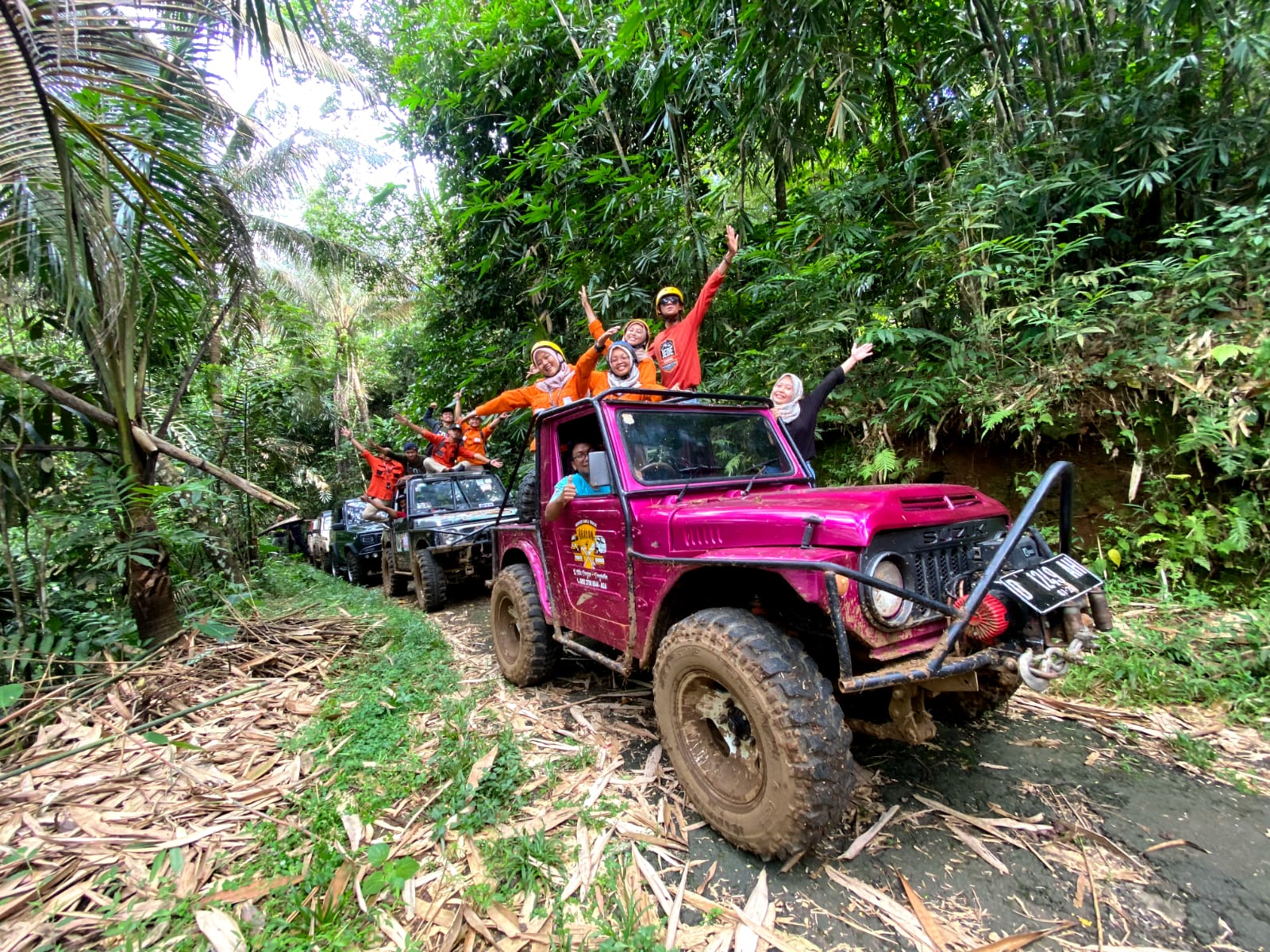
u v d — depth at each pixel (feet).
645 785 8.96
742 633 7.16
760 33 15.72
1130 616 12.44
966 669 6.80
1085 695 10.96
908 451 17.48
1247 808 7.72
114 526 14.99
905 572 7.24
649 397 11.92
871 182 17.02
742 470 11.21
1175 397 13.03
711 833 7.81
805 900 6.57
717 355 22.81
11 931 6.19
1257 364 11.99
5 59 10.55
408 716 11.46
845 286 16.97
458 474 26.73
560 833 7.86
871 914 6.34
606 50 22.17
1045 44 16.46
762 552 7.49
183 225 14.90
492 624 14.48
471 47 27.91
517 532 13.98
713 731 8.13
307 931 6.10
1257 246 12.60
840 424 18.76
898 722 7.35
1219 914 6.07
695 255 20.90
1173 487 13.42
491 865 7.22
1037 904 6.37
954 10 16.39
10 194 12.05
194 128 13.87
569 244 24.62
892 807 8.18
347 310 53.67
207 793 8.91
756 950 5.90
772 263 18.38
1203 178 13.94
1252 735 9.28
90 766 9.70
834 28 15.23
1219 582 12.70
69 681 12.92
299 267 35.86
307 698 12.51
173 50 13.07
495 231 28.63
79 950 5.98
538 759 9.78
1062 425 14.65
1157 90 14.51
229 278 17.38
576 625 11.52
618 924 6.28
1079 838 7.32
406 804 8.54
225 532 23.47
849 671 6.29
